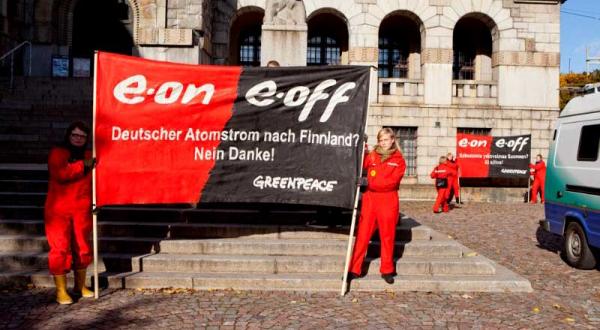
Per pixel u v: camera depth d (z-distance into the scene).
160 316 5.48
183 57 19.00
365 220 6.58
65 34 20.89
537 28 23.17
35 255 7.08
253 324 5.25
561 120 9.41
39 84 17.73
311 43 25.89
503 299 6.34
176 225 7.79
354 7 22.75
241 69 6.88
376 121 22.59
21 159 14.59
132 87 6.66
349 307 5.88
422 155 22.72
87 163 6.03
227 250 7.37
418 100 23.00
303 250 7.36
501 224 13.31
